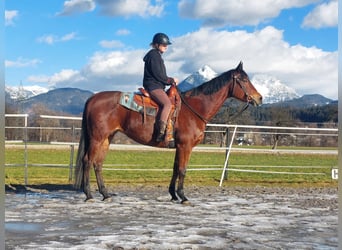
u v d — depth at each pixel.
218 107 8.88
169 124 8.39
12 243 5.39
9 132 22.00
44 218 7.04
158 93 8.44
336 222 7.03
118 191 10.54
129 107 8.43
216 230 6.28
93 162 8.69
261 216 7.48
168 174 14.76
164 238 5.73
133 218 7.11
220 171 16.09
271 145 27.95
